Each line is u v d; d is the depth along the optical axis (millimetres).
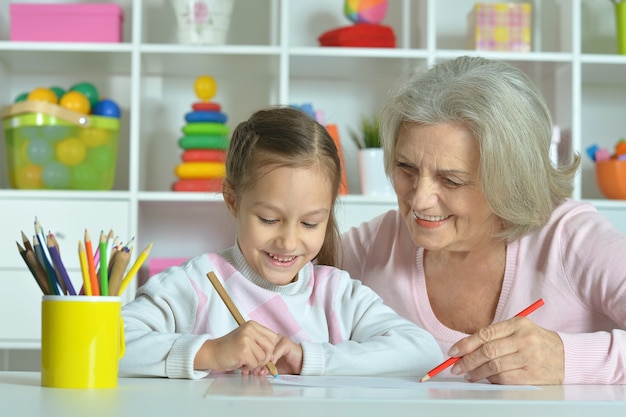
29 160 3178
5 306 3115
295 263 1598
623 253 1652
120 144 3613
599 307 1705
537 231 1754
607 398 1072
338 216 2980
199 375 1303
